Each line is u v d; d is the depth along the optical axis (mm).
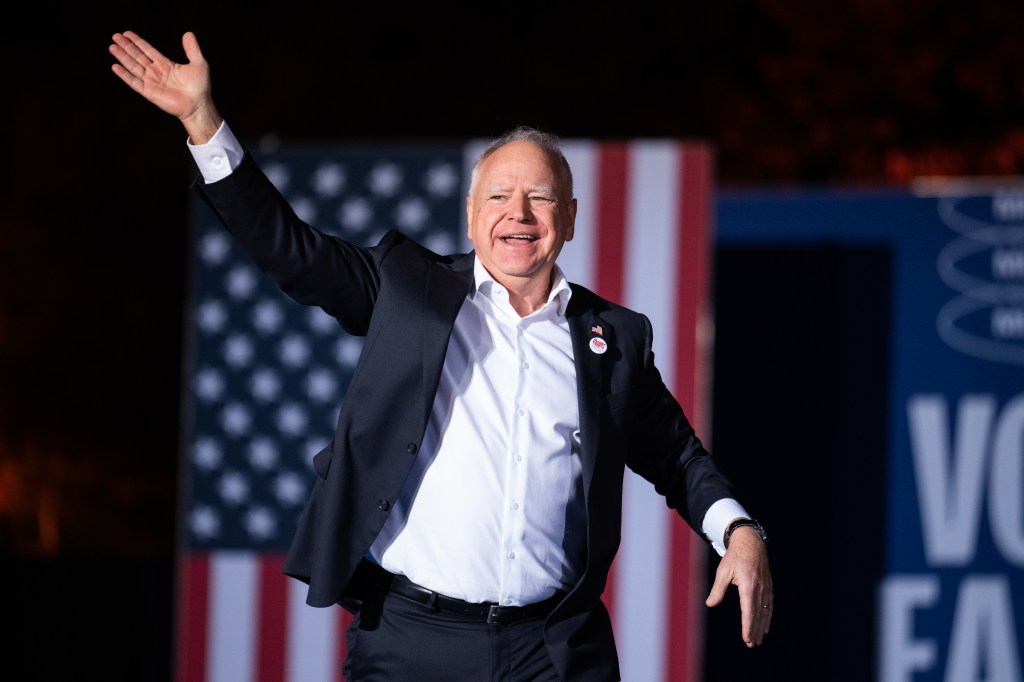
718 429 21484
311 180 19641
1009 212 20578
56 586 25219
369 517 9180
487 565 9273
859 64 38375
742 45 39094
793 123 39062
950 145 38469
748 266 21422
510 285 9711
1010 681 20547
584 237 19219
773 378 21312
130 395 43406
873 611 20922
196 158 8898
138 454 43438
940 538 20781
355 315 9531
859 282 21031
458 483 9297
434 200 19453
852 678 20953
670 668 18750
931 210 20844
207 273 19688
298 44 40031
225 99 40156
